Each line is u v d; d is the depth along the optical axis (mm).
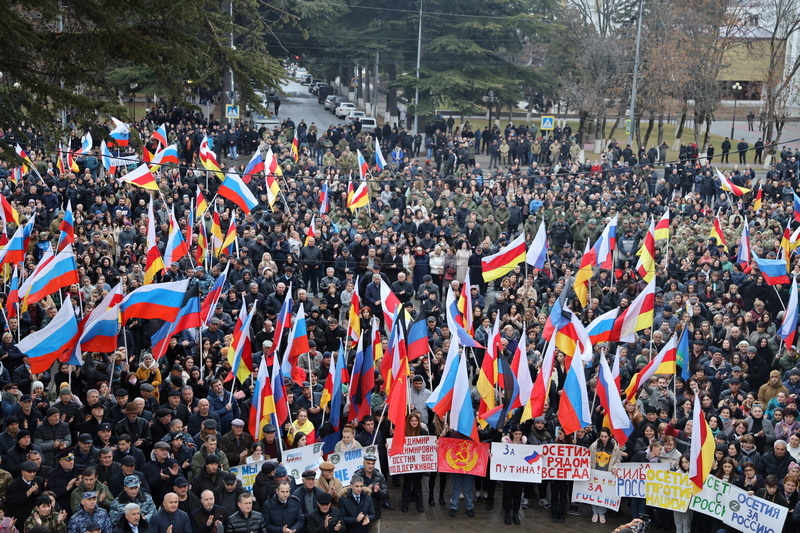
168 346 17281
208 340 17578
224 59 17469
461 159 43906
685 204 31641
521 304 21750
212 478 12867
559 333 16656
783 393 16328
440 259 25359
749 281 23281
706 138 55188
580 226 28484
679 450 15117
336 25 61906
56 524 11609
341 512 13023
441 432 15461
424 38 59688
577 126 69562
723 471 14375
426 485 16828
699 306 20672
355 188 31953
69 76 16328
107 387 15133
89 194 28516
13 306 17750
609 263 22844
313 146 45906
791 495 13812
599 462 15141
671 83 55062
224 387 16656
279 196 30297
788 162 40625
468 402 14867
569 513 15711
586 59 57562
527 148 46281
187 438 13930
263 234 25375
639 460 15070
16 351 17156
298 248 25469
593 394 16922
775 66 55969
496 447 15109
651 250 20688
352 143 44469
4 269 19703
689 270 24141
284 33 58062
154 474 12867
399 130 50969
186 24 16797
